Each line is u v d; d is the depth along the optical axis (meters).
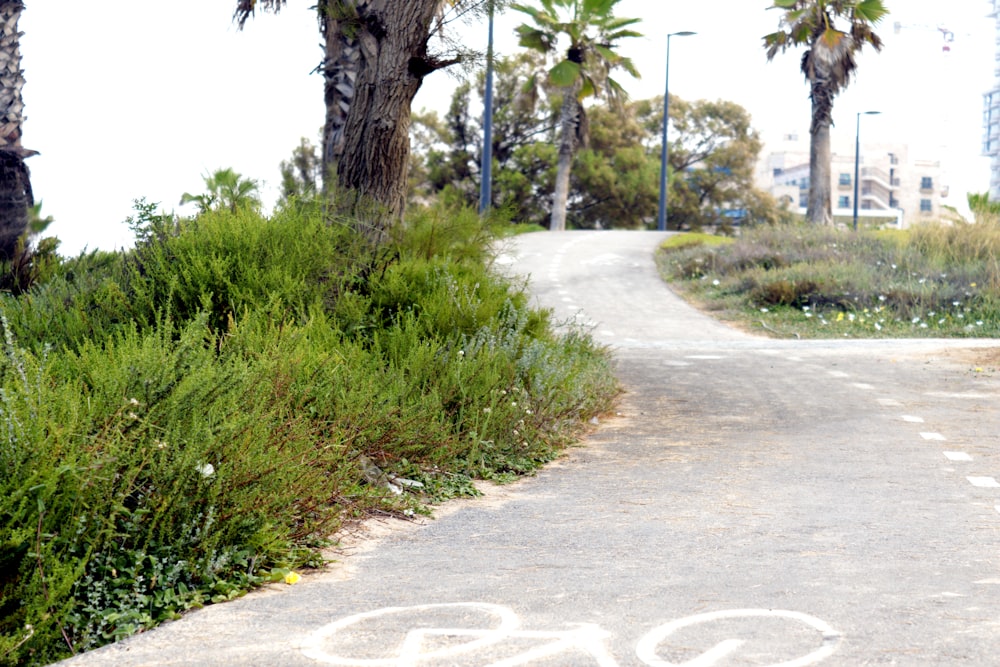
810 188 39.34
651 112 79.19
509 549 5.79
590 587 4.89
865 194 146.12
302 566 5.41
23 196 12.47
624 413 11.50
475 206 13.01
